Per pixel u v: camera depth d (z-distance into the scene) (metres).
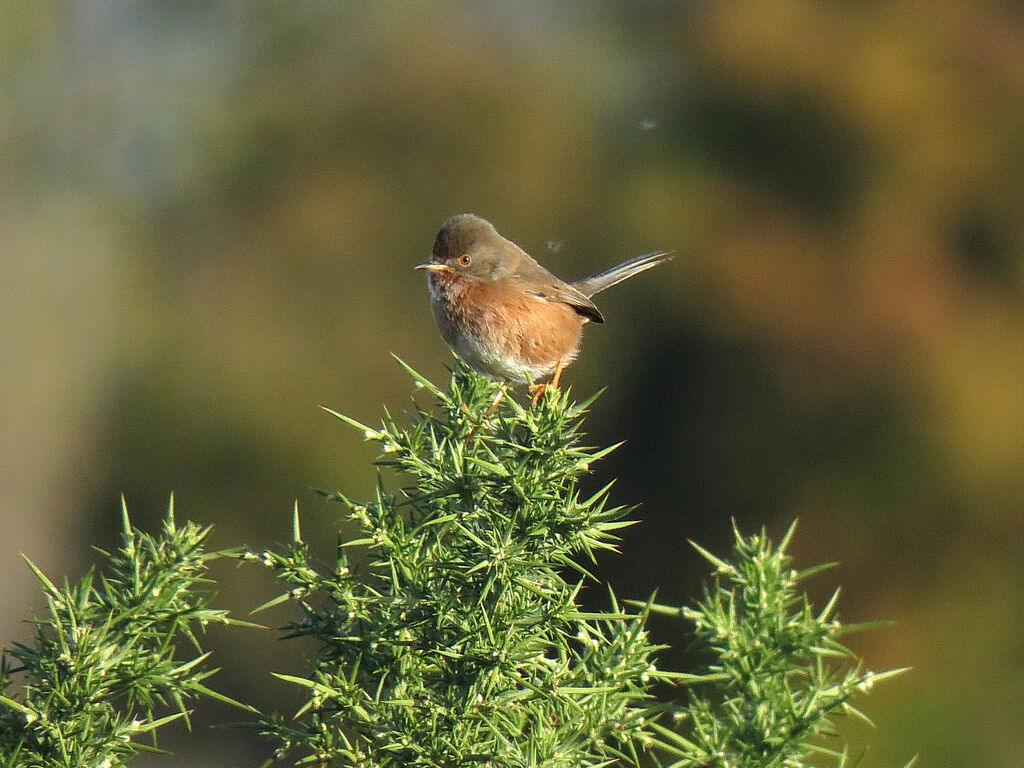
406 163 22.19
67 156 22.81
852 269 17.75
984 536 16.05
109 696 2.89
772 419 17.41
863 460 16.55
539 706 3.06
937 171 17.69
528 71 22.72
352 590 3.16
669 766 3.07
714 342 18.25
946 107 17.88
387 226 21.86
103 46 23.14
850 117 17.94
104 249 22.61
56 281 21.97
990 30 18.27
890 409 16.70
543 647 3.11
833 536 16.47
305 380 20.97
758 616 3.21
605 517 3.22
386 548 3.16
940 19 18.31
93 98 22.89
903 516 16.33
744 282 18.06
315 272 21.81
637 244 19.89
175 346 21.66
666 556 18.00
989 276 17.66
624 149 21.36
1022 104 17.70
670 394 18.73
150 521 20.81
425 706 3.04
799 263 18.06
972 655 15.12
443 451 3.29
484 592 2.99
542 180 21.55
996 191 17.66
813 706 3.13
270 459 20.58
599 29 22.61
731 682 3.20
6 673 2.84
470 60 22.61
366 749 3.08
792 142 18.52
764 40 18.55
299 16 23.47
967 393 16.39
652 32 21.73
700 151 19.77
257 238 22.47
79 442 21.11
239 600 19.25
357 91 22.64
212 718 17.38
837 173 18.33
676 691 14.64
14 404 20.67
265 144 22.69
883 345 17.06
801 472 17.00
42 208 22.53
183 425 21.03
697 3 20.77
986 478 16.06
